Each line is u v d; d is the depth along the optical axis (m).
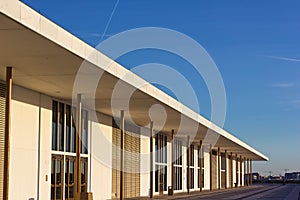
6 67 21.67
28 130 25.81
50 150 27.92
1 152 23.27
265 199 39.88
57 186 28.73
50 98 28.27
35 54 19.59
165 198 39.84
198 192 54.88
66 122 30.12
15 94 24.77
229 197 42.97
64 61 20.78
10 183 24.06
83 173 32.25
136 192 42.09
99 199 34.31
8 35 17.03
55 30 17.86
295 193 53.38
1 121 23.42
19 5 15.59
